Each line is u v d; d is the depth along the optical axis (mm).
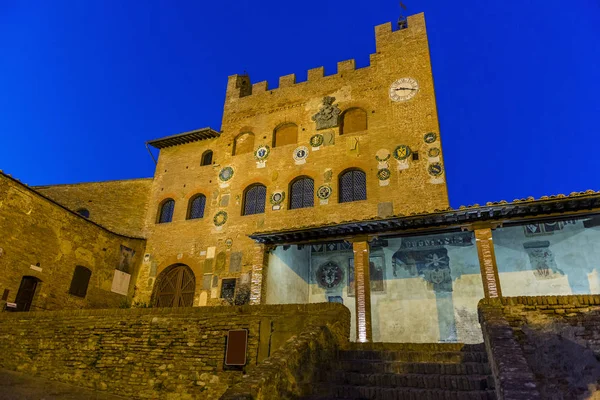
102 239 23312
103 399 11086
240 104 28047
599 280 16516
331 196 22344
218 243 23719
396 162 21828
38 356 13656
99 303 22359
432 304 18672
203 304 22328
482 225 15023
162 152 28875
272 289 18422
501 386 5984
